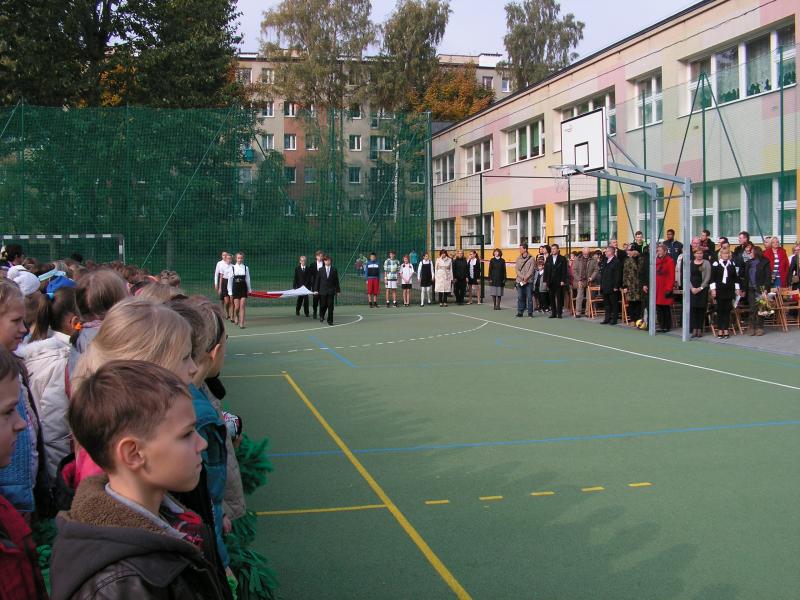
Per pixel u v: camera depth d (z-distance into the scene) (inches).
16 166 842.2
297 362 477.4
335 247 949.2
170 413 63.9
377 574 161.5
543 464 244.1
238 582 115.1
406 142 963.3
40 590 73.6
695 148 802.2
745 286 569.9
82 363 88.4
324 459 252.4
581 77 1059.9
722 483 223.0
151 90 1129.4
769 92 692.1
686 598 149.2
